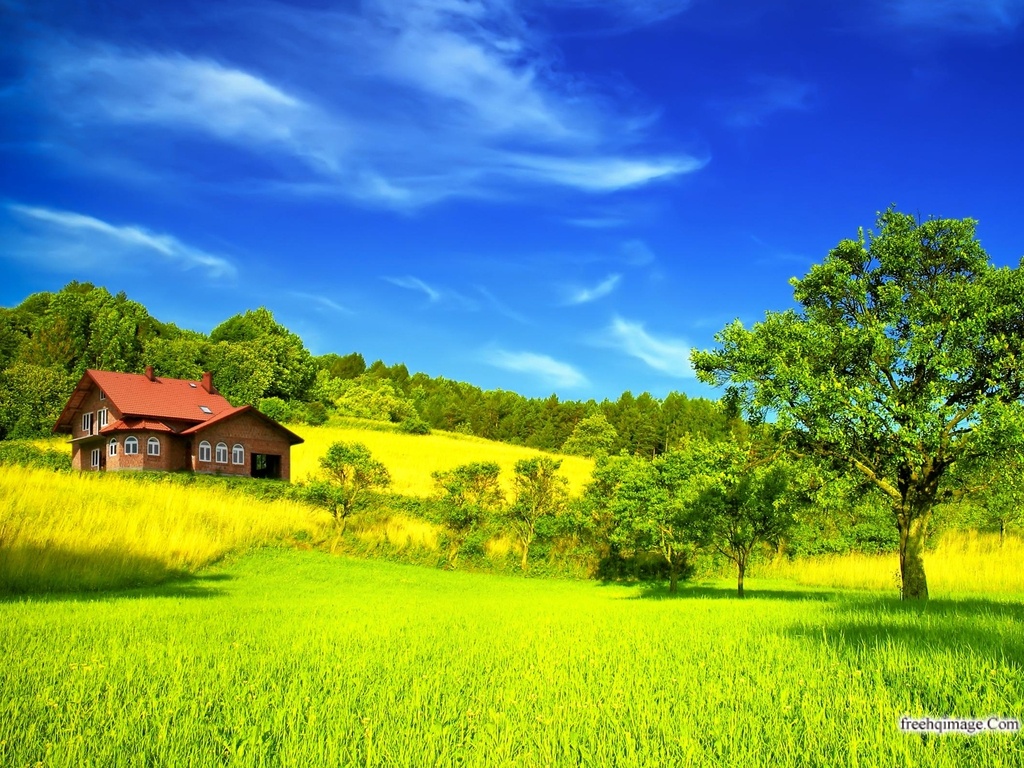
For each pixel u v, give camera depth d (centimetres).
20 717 785
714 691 902
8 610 1859
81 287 13500
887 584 4056
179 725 768
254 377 10812
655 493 3831
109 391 6531
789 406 2392
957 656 1028
